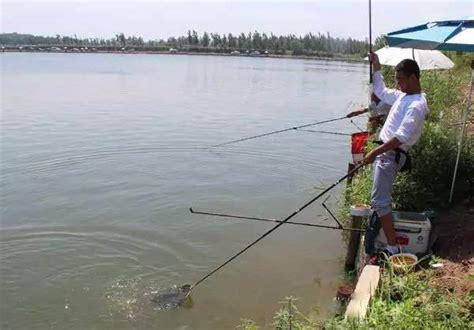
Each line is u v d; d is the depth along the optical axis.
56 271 7.79
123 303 6.95
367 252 6.40
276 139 16.64
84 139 16.08
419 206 7.21
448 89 14.07
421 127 5.75
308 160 14.12
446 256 6.16
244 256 8.32
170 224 9.59
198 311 6.75
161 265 8.02
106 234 9.10
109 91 30.00
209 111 22.48
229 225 9.56
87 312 6.76
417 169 7.57
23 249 8.48
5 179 11.97
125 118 20.03
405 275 5.15
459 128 9.48
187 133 17.31
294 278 7.59
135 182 11.95
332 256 8.30
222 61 87.38
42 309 6.83
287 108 24.02
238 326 6.38
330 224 9.62
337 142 16.41
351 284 7.26
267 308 6.80
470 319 4.52
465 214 7.10
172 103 24.98
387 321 4.20
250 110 23.11
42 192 11.16
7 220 9.62
